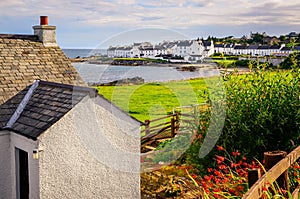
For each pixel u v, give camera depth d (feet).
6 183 25.02
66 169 22.94
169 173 29.07
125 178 25.93
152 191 27.17
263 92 27.68
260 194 10.95
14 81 29.25
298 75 27.76
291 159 14.38
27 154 24.20
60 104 24.47
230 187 18.51
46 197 22.09
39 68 32.32
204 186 18.66
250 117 27.86
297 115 26.07
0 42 33.09
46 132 21.84
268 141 27.30
